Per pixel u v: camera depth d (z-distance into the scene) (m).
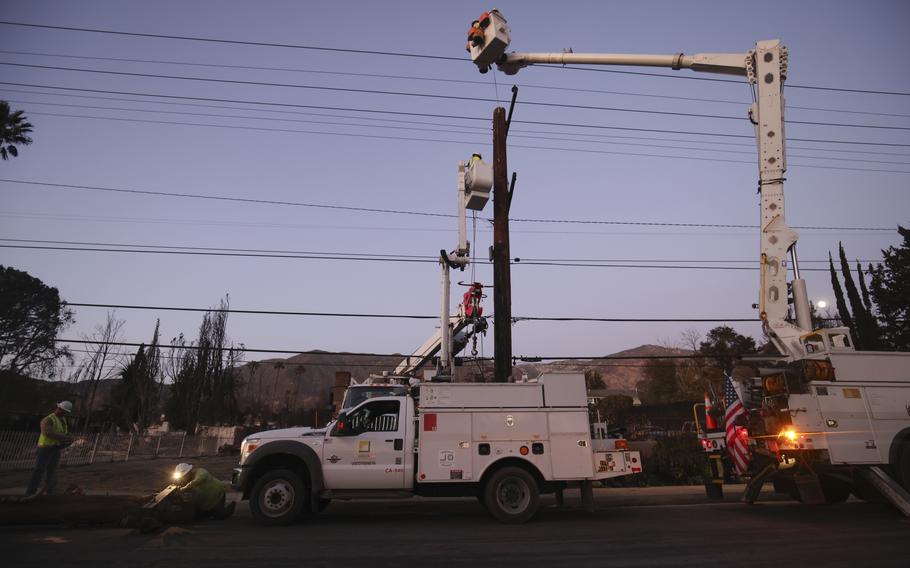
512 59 9.88
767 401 9.66
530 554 6.57
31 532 8.01
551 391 9.45
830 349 9.64
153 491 12.62
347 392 12.77
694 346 56.19
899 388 9.62
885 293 38.06
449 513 10.22
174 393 46.47
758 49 10.18
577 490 13.49
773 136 10.08
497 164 12.88
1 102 22.28
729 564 6.05
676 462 14.85
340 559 6.30
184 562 6.14
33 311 55.72
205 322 49.25
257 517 8.58
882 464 9.22
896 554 6.45
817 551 6.65
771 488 13.19
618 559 6.30
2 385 44.84
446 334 12.72
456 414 9.21
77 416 38.38
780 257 9.95
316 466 8.81
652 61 9.97
